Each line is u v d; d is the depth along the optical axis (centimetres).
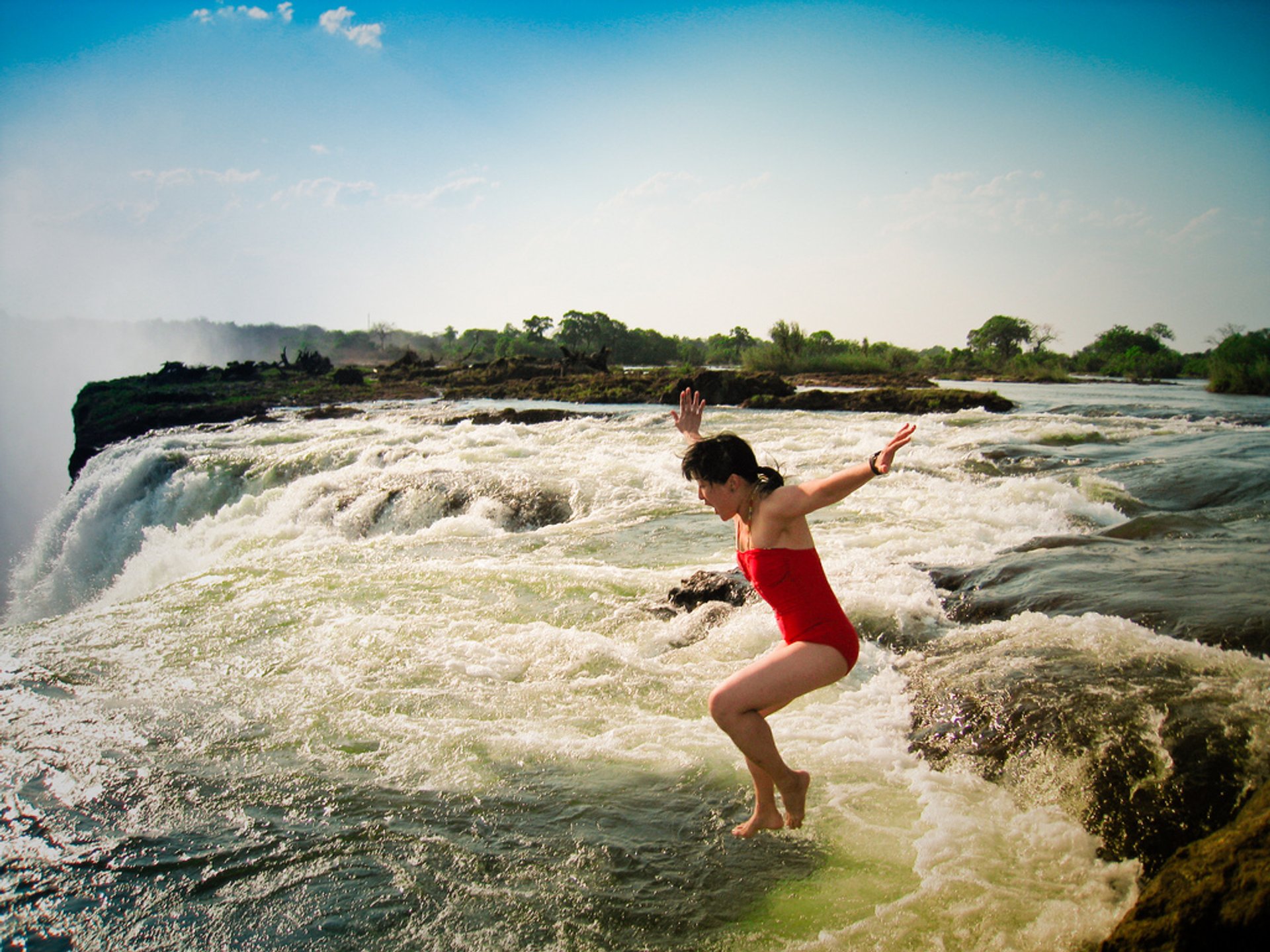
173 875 336
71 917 311
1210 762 357
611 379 3108
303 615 695
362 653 598
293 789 406
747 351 4859
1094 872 324
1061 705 417
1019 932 288
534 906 315
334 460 1600
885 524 910
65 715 504
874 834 354
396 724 481
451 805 388
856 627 577
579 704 501
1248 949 243
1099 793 361
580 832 364
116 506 1772
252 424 2512
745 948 290
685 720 474
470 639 619
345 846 357
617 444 1639
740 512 330
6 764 438
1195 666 436
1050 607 566
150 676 570
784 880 327
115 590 1330
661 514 1077
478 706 503
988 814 366
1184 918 256
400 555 937
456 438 1762
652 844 354
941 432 1648
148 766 434
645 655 587
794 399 2397
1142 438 1502
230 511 1452
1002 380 4369
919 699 467
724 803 384
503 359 4009
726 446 328
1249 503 959
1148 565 631
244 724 488
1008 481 1095
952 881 317
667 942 294
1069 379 4400
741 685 306
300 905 317
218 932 302
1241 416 1903
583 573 780
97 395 3422
